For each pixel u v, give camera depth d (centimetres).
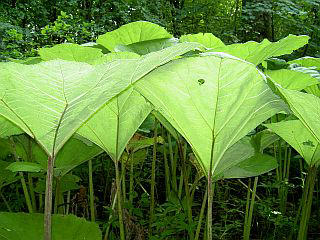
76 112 103
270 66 257
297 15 788
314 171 193
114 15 847
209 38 256
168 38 264
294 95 116
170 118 129
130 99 146
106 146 159
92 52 230
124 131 155
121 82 101
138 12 854
